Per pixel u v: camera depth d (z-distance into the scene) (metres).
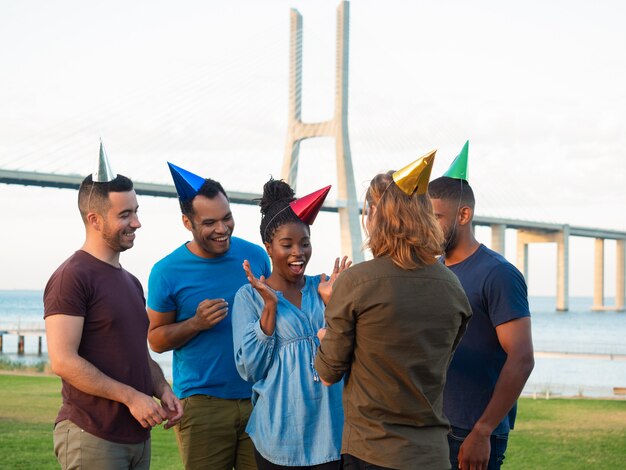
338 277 2.68
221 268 3.83
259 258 3.98
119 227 3.15
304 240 3.09
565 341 49.88
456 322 2.69
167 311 3.80
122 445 3.11
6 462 6.33
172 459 6.67
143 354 3.25
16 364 21.16
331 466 2.97
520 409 10.70
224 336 3.74
